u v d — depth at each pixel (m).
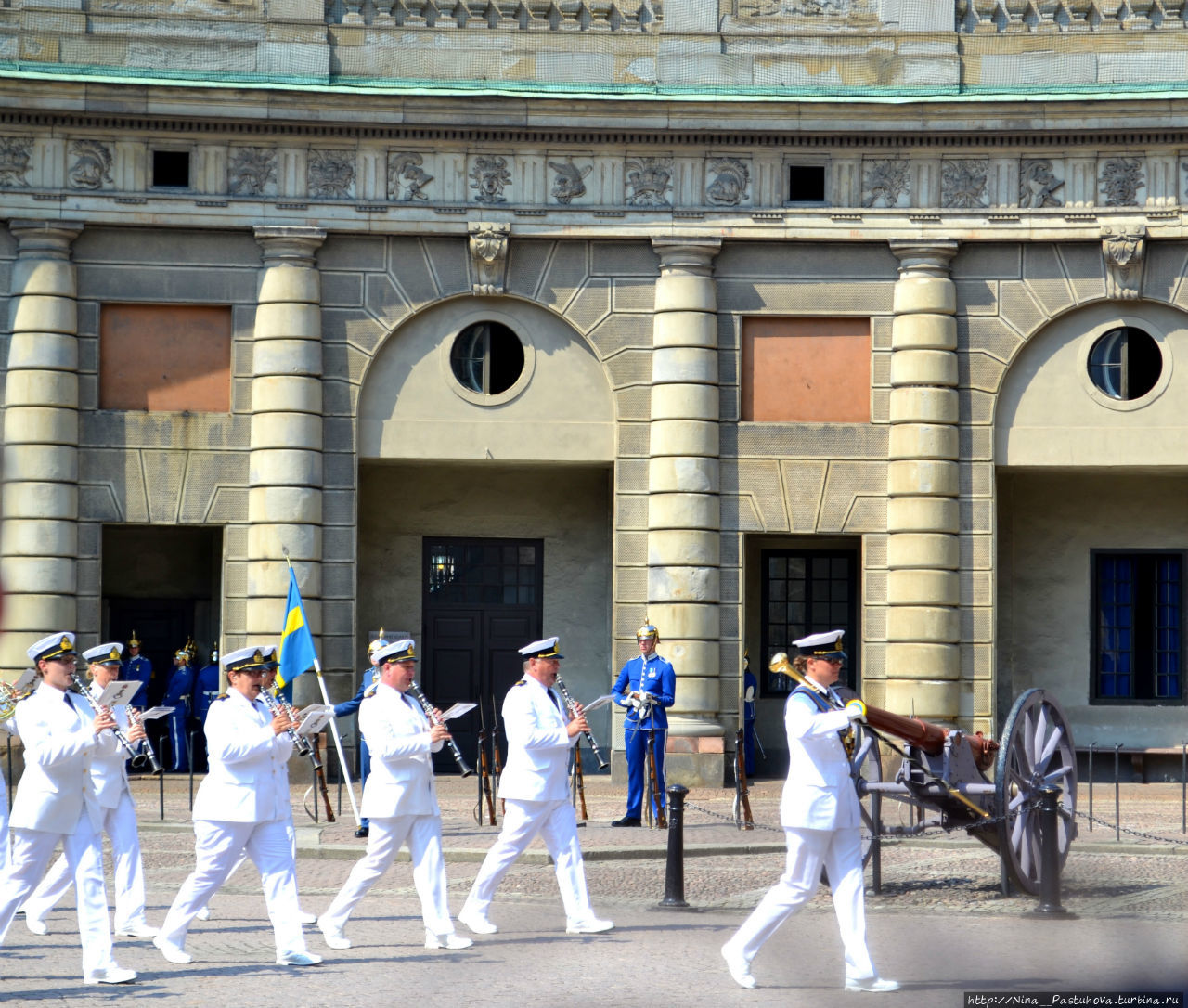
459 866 21.92
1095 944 15.98
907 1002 13.29
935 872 20.91
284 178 31.61
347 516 31.75
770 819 26.48
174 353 31.80
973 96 31.86
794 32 32.34
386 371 32.12
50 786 14.48
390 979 14.28
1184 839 23.44
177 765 32.59
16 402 31.02
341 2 32.31
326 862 22.47
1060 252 31.94
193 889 15.09
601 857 22.34
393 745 15.76
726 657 31.70
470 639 34.62
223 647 31.53
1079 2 32.12
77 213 31.16
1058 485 34.47
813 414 32.16
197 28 31.95
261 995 13.64
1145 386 32.00
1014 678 34.31
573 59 32.34
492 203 31.86
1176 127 31.16
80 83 30.66
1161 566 34.25
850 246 32.09
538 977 14.33
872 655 31.75
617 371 32.09
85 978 14.20
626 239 32.03
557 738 16.58
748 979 13.92
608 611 34.62
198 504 31.59
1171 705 33.97
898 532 31.69
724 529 31.86
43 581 30.75
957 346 32.03
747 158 32.00
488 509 34.66
